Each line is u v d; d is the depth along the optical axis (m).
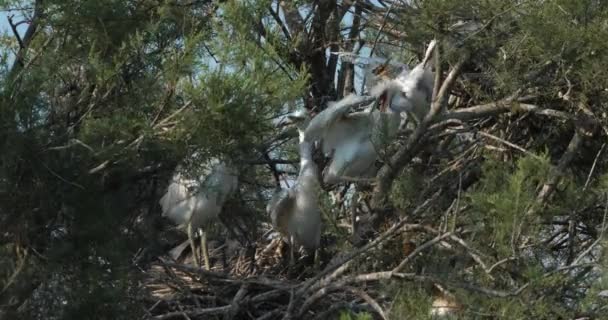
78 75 15.44
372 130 18.16
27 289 14.46
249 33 15.34
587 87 16.77
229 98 13.97
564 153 18.16
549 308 13.33
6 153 14.11
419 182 17.20
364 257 16.31
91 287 14.60
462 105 19.92
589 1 16.42
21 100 14.22
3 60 14.49
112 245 14.92
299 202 18.45
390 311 13.86
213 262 20.31
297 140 19.23
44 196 14.62
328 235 19.55
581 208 15.20
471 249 13.74
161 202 18.95
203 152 14.52
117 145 14.26
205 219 18.77
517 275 13.91
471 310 13.62
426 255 15.04
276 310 16.61
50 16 15.58
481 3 16.77
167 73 14.38
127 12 15.80
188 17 15.94
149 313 16.23
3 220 14.64
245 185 19.95
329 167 18.48
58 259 14.50
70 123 15.04
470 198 15.22
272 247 20.03
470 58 17.69
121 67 14.94
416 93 18.61
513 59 17.25
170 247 20.72
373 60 19.22
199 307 17.17
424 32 17.78
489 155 16.80
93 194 14.87
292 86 14.45
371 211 17.16
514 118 18.92
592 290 13.19
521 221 13.54
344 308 16.02
